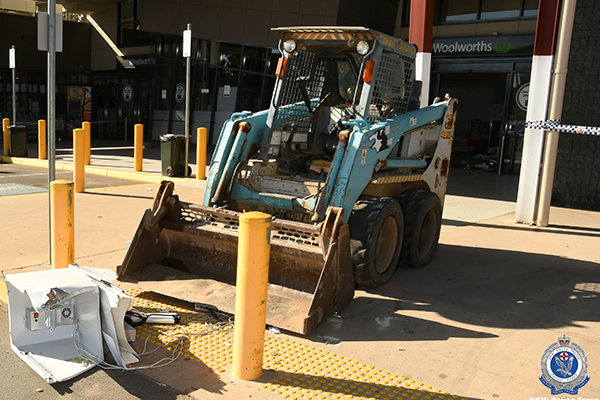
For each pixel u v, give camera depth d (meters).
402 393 3.32
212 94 18.77
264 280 3.33
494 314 4.71
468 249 6.96
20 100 23.61
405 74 5.88
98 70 24.62
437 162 6.40
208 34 18.45
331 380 3.44
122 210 8.27
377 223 4.88
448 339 4.14
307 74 5.73
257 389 3.29
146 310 4.41
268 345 3.91
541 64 8.07
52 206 4.53
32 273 3.75
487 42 14.26
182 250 5.04
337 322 4.37
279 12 16.69
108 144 21.25
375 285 5.15
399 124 5.41
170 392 3.25
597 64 9.75
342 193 4.67
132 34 22.58
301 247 4.28
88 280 3.66
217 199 5.05
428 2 7.98
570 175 10.34
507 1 13.96
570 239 7.67
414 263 5.92
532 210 8.54
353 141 4.80
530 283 5.62
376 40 5.01
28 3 26.80
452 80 17.00
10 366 3.52
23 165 14.05
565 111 10.20
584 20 9.77
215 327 4.15
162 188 4.89
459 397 3.30
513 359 3.84
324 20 15.45
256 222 3.23
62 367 3.43
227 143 5.27
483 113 16.44
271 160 5.61
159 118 20.66
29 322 3.53
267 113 5.70
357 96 5.19
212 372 3.49
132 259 4.72
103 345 3.67
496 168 14.95
